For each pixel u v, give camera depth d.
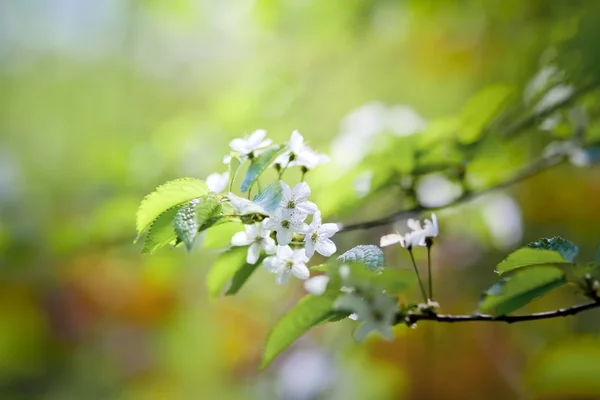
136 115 2.11
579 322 1.72
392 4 1.42
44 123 2.26
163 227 0.69
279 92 1.30
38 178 1.88
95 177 1.34
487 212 1.28
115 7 2.19
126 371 2.08
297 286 1.63
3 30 2.43
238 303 1.84
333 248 0.69
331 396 1.59
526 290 0.72
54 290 1.95
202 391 1.96
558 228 1.74
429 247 0.72
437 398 1.65
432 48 1.68
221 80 1.75
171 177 1.23
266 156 0.72
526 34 1.35
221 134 1.24
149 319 1.99
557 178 1.69
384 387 1.67
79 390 2.12
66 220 1.67
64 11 2.38
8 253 1.34
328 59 1.54
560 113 1.03
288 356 1.63
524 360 1.68
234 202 0.67
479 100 0.98
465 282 1.56
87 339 2.07
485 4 1.42
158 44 2.01
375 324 0.69
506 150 1.01
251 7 1.54
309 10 1.45
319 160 0.74
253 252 0.70
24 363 2.09
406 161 0.95
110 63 2.23
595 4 1.06
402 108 1.07
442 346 1.65
